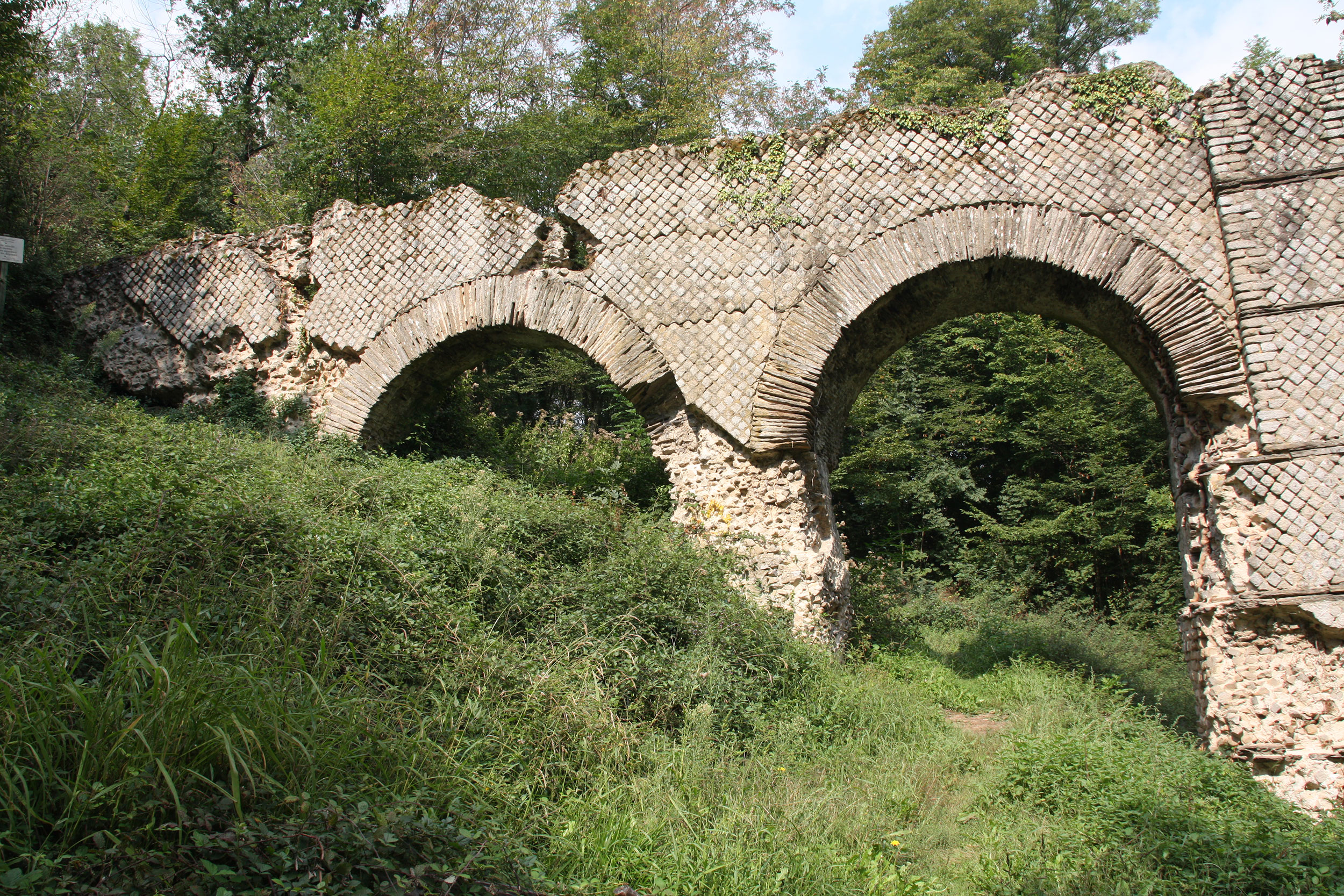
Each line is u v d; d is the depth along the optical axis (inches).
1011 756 249.4
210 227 796.6
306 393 446.3
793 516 358.3
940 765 250.2
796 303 366.0
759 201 377.4
